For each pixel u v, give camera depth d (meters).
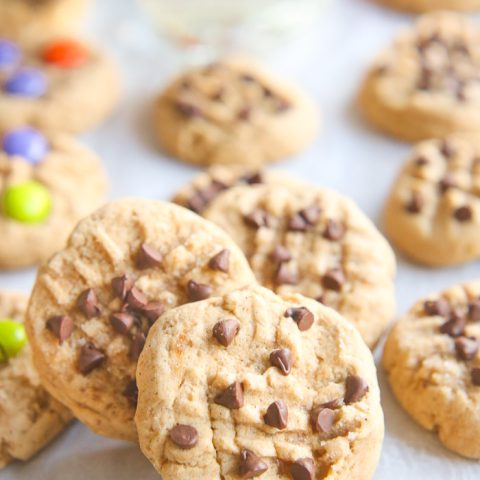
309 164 0.42
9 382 0.34
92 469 0.33
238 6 0.46
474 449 0.33
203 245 0.32
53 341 0.32
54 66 0.44
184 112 0.42
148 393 0.30
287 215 0.35
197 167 0.42
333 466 0.30
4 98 0.42
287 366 0.30
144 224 0.32
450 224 0.38
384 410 0.34
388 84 0.43
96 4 0.49
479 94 0.42
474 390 0.33
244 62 0.44
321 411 0.30
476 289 0.35
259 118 0.42
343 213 0.36
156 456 0.30
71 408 0.32
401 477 0.33
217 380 0.30
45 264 0.32
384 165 0.42
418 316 0.35
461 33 0.45
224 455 0.30
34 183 0.40
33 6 0.46
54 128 0.42
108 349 0.32
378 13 0.48
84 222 0.32
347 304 0.34
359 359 0.31
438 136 0.42
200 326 0.31
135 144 0.43
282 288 0.34
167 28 0.46
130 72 0.45
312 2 0.47
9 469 0.33
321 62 0.46
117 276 0.32
